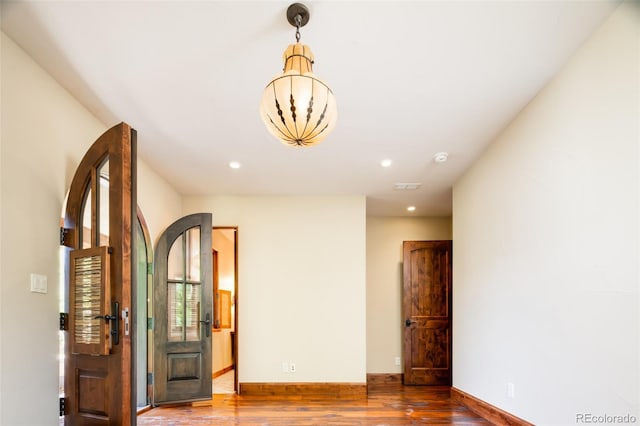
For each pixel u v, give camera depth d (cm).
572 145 265
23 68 242
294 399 521
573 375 266
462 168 471
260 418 428
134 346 246
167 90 293
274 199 591
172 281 494
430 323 656
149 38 234
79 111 306
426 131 370
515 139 346
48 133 266
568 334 272
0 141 222
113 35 231
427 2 207
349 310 570
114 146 255
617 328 226
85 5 207
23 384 233
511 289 357
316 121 201
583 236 256
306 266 579
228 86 288
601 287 239
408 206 659
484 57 257
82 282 257
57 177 276
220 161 445
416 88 294
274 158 437
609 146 231
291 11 210
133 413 241
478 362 435
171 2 206
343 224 588
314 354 560
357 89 294
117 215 248
